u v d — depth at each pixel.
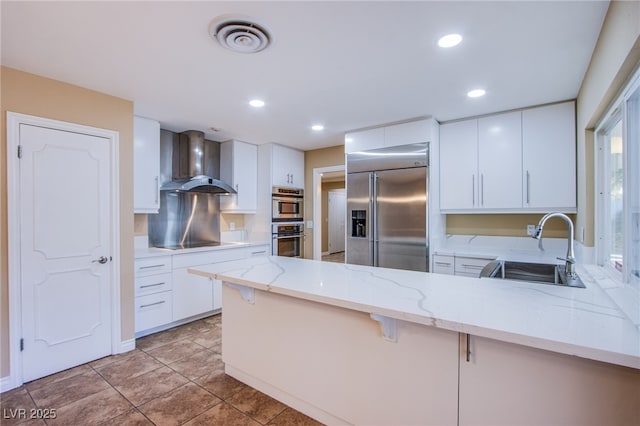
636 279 1.51
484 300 1.37
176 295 3.31
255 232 4.54
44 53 1.94
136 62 2.07
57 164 2.34
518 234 3.30
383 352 1.52
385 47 1.88
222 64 2.09
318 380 1.76
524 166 2.95
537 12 1.55
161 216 3.78
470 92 2.58
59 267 2.36
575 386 1.09
